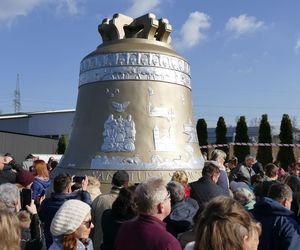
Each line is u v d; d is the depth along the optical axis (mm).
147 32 11555
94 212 6207
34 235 5223
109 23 11836
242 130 29109
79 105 11781
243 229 2389
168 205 3918
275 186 5023
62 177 6168
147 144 10656
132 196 5055
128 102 10875
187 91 11836
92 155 10789
